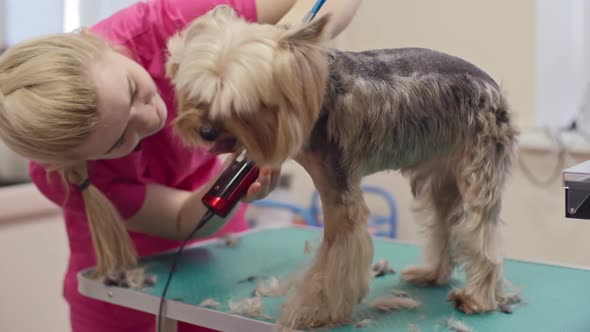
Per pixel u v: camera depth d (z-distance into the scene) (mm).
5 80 1009
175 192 1390
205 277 1239
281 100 791
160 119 1155
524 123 2203
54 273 2125
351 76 928
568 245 2150
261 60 778
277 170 1078
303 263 1262
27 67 994
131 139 1115
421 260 1298
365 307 1038
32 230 2029
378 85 940
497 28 2225
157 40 1263
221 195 1055
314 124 873
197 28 861
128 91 1042
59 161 1068
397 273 1252
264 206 2578
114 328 1402
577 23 2051
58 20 2242
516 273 1245
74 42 1028
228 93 773
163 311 1080
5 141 1035
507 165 1026
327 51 868
